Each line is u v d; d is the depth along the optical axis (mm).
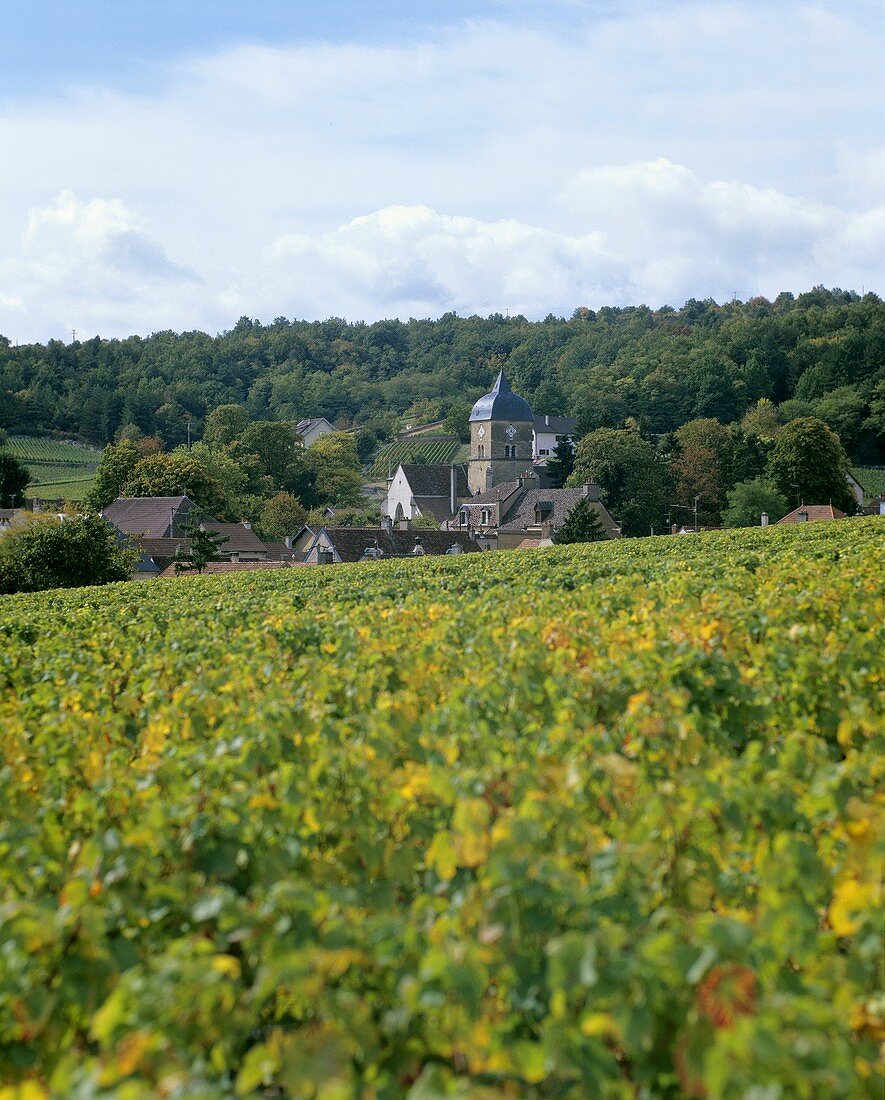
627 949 3918
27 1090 3279
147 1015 3590
